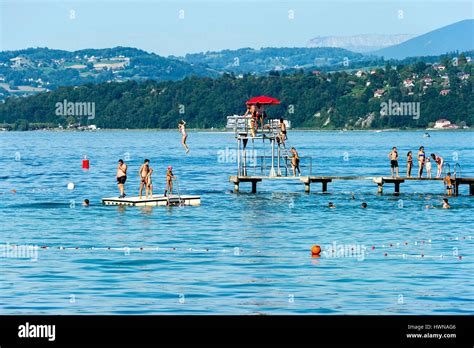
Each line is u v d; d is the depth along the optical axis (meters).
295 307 57.28
